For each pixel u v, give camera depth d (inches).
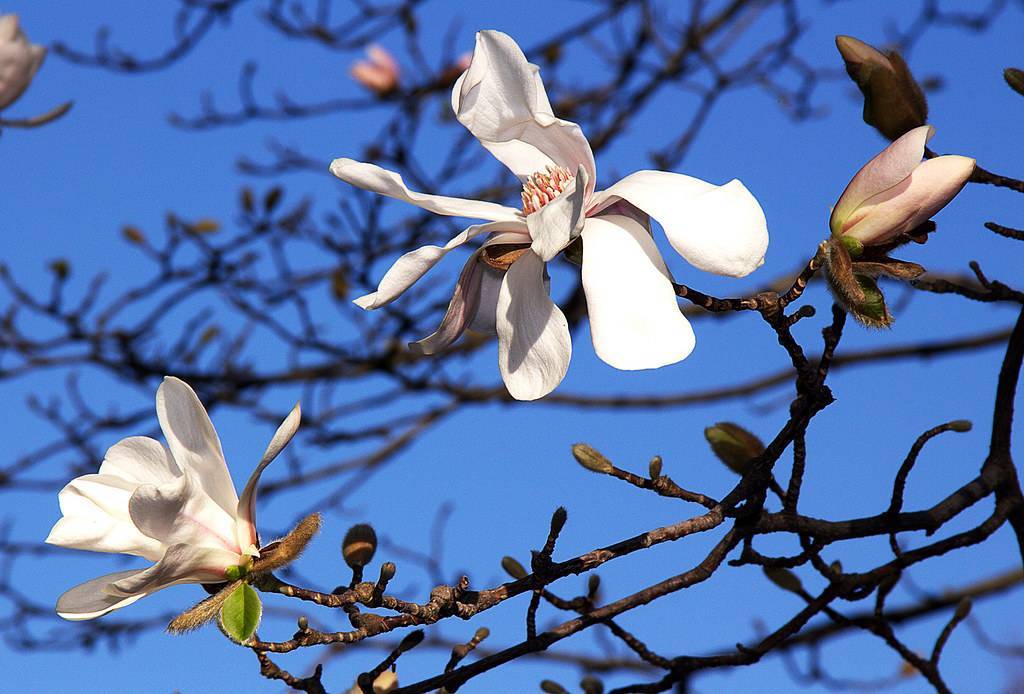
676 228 52.1
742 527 56.6
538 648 55.9
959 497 57.6
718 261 51.8
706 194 52.4
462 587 54.1
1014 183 55.6
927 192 53.6
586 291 52.5
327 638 53.5
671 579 56.5
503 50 53.7
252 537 53.1
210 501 52.9
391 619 53.9
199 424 53.0
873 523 57.2
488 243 54.0
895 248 54.3
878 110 56.3
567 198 51.8
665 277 52.6
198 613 52.3
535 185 54.2
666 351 51.9
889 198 53.6
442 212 53.8
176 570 52.4
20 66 57.1
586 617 56.2
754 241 51.9
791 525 56.7
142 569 53.9
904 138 53.4
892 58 56.4
